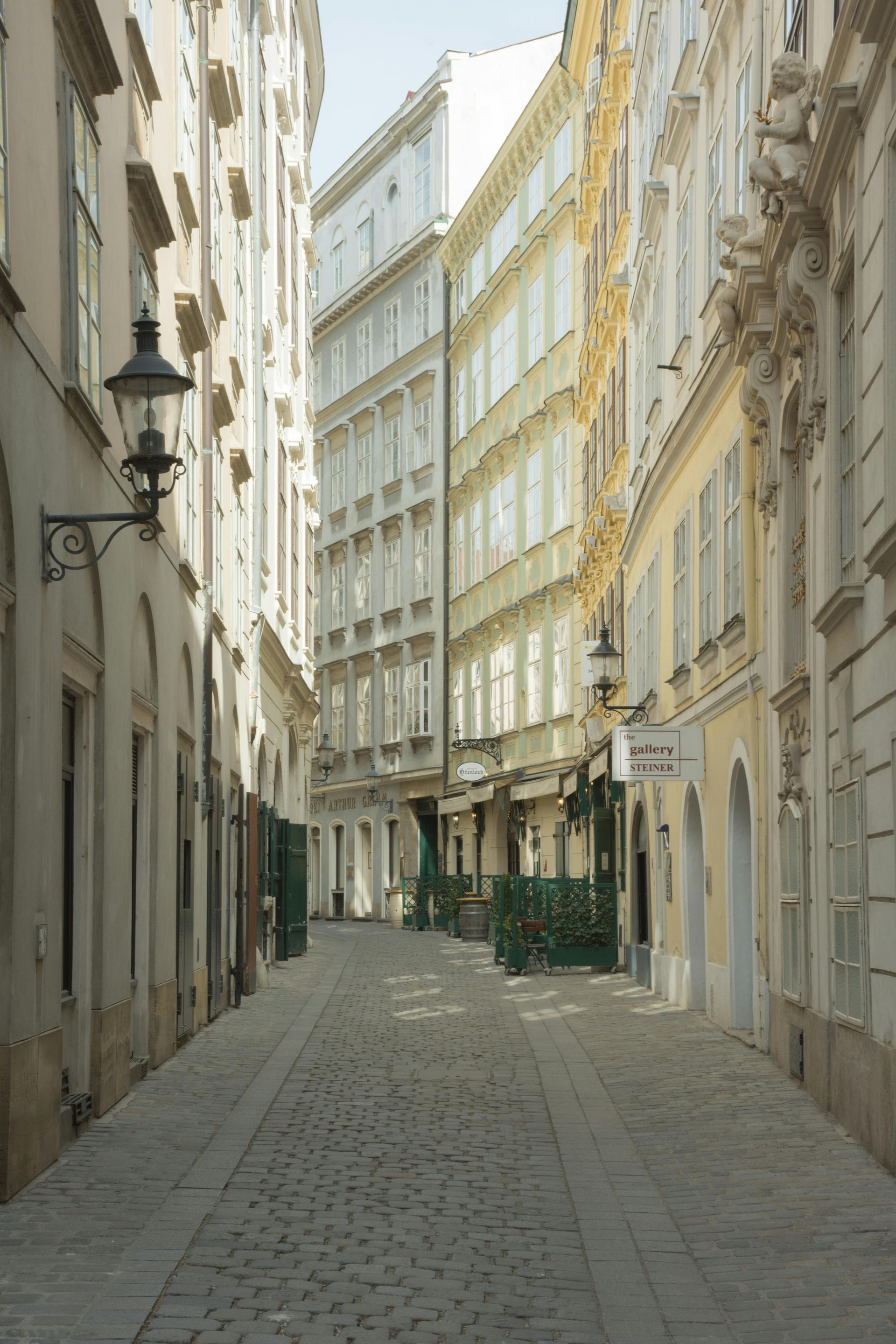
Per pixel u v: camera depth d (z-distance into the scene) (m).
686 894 20.00
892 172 9.49
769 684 14.88
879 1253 7.65
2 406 8.38
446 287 48.28
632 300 26.22
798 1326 6.55
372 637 52.25
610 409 29.94
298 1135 10.85
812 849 12.55
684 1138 10.84
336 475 56.53
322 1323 6.50
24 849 8.80
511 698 40.25
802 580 13.60
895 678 9.41
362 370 54.66
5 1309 6.52
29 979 8.96
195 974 16.95
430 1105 12.31
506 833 41.41
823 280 11.80
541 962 27.08
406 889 45.06
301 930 30.97
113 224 12.20
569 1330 6.57
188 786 16.16
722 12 17.03
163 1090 12.66
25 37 9.07
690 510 19.98
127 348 12.84
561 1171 9.82
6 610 8.60
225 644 20.42
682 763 18.75
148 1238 7.76
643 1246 7.89
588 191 32.59
